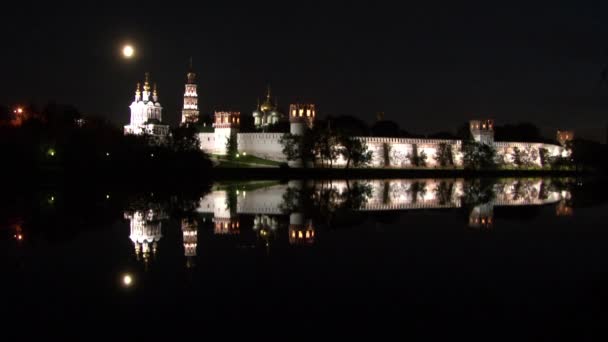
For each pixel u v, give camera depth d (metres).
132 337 26.36
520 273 38.28
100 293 33.28
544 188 135.00
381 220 65.50
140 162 160.62
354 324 28.09
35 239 51.19
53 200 89.38
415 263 41.38
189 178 164.25
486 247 47.75
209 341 25.89
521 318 28.89
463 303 31.50
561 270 39.09
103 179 147.50
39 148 145.00
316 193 108.88
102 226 59.62
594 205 86.44
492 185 147.00
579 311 29.91
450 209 78.88
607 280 36.22
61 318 28.98
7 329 27.41
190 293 33.38
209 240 51.06
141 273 38.06
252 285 35.06
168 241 50.28
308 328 27.53
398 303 31.45
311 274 37.94
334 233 55.25
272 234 54.41
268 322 28.31
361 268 39.69
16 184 128.00
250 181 158.38
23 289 34.16
